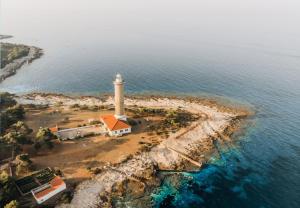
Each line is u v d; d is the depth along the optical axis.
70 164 77.62
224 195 72.00
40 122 101.88
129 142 89.19
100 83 155.25
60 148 84.12
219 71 173.38
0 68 175.38
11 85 152.25
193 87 148.62
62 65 189.38
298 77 161.25
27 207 62.38
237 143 94.44
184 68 179.25
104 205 66.62
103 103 126.81
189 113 115.00
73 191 68.94
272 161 85.44
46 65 188.88
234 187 74.81
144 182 74.06
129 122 99.31
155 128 98.69
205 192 72.69
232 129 103.25
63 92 143.12
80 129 95.19
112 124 93.31
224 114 115.81
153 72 172.12
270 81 155.50
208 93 141.00
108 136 91.62
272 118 113.00
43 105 120.88
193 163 82.75
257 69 176.62
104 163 78.88
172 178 76.75
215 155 87.38
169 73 170.12
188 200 70.00
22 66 185.62
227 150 90.25
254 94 138.62
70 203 65.56
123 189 71.38
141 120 103.94
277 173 80.25
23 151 80.88
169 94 139.75
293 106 123.94
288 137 98.62
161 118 107.00
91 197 68.12
